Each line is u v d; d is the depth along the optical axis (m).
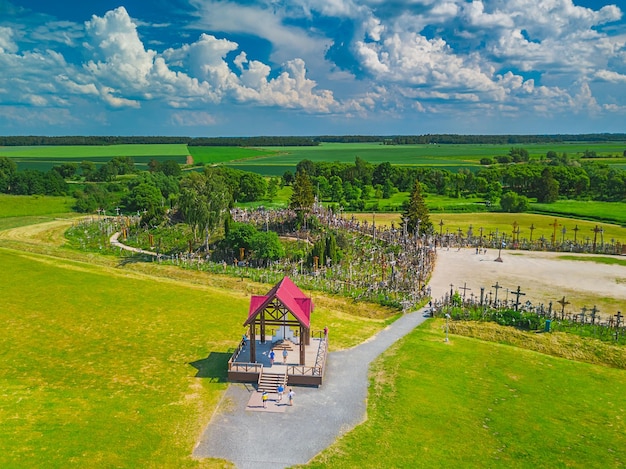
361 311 78.69
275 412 46.84
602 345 65.06
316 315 75.94
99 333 65.75
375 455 40.22
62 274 94.19
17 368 54.44
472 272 102.38
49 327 67.25
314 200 145.00
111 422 43.75
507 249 126.50
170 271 101.56
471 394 51.66
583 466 40.22
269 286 92.44
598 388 54.72
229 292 88.38
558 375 57.50
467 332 70.75
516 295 82.75
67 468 36.97
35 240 131.25
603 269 104.88
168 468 37.97
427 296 84.62
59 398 47.75
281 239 119.31
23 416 43.97
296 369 53.53
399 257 106.50
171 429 43.38
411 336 68.00
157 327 68.69
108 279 92.88
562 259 114.69
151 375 53.91
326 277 95.31
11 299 78.12
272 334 66.12
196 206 116.00
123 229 139.25
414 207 138.88
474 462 39.88
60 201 199.00
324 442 42.09
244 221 134.12
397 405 48.31
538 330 69.56
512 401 50.56
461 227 158.00
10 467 36.47
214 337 65.56
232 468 38.38
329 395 50.38
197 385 51.91
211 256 112.88
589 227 155.75
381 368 57.06
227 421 45.09
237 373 52.97
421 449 41.25
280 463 39.12
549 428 45.72
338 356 60.53
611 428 46.44
